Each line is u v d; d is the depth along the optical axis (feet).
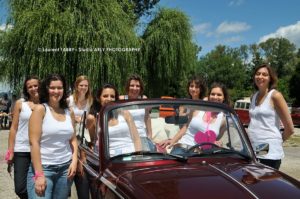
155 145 12.65
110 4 56.08
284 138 15.62
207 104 13.43
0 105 61.00
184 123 13.20
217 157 12.01
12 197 21.97
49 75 13.14
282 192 9.32
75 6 53.93
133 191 9.46
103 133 12.03
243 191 9.16
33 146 12.57
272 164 15.01
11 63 54.19
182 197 8.84
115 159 11.57
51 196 13.01
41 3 53.72
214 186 9.39
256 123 15.40
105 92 16.48
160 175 10.26
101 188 11.22
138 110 12.78
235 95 181.37
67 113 13.43
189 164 11.39
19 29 52.16
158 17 78.33
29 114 16.26
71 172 13.24
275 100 14.96
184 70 79.15
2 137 49.52
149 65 78.74
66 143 13.29
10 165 17.33
